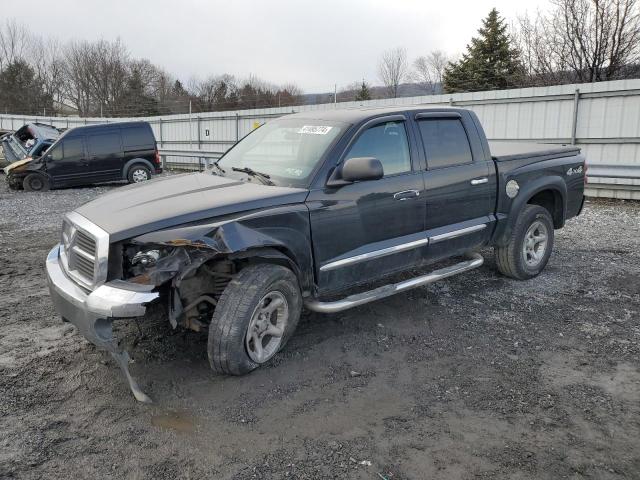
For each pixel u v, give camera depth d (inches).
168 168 931.3
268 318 151.3
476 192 209.0
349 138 172.9
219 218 144.6
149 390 141.9
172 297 143.3
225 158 201.9
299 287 159.8
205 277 152.1
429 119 199.3
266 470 110.4
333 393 141.8
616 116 484.7
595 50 1004.6
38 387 142.7
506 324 188.7
